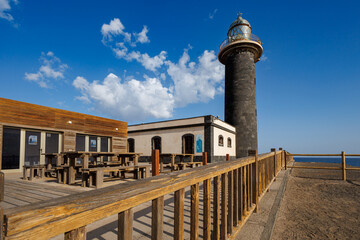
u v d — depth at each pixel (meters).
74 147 12.02
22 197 3.78
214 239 1.70
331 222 3.23
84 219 0.71
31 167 6.32
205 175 1.54
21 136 9.57
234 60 21.70
